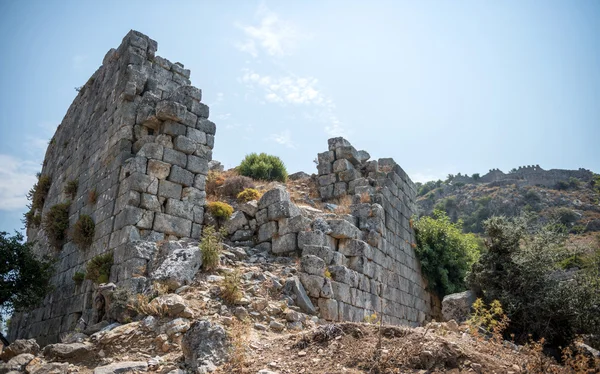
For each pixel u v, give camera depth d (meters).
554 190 75.19
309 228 13.74
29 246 14.73
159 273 10.81
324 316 11.46
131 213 12.29
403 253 17.39
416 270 18.34
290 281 11.55
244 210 14.79
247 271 12.02
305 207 16.02
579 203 66.31
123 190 12.96
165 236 12.77
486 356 7.23
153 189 12.95
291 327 10.04
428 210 81.38
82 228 13.95
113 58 16.86
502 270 12.99
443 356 6.75
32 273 13.84
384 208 16.44
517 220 13.81
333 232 13.78
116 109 15.02
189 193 13.69
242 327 8.77
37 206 20.06
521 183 81.31
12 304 13.62
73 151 18.19
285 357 7.41
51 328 14.28
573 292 11.66
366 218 15.48
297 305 11.30
